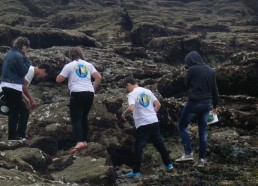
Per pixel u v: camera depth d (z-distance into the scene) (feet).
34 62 46.11
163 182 24.53
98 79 27.53
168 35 81.92
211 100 26.86
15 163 23.56
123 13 98.32
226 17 122.52
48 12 111.86
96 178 24.13
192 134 32.30
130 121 31.45
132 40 82.12
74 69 27.02
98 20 95.71
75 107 26.86
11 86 27.32
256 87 37.88
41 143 27.86
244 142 30.25
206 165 26.94
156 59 69.26
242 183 23.73
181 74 40.34
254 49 74.59
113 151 29.40
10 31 64.13
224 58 72.08
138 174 26.14
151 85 43.24
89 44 70.13
